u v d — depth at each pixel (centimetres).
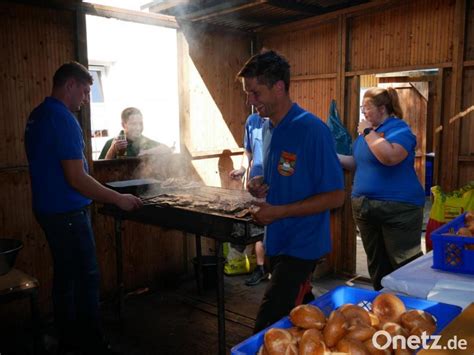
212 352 291
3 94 305
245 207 260
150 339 310
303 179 184
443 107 341
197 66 414
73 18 333
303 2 374
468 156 328
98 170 357
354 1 377
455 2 325
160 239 407
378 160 284
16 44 308
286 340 105
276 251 195
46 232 263
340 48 392
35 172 257
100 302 369
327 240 193
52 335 317
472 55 323
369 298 129
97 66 560
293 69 434
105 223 367
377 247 303
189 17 389
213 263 396
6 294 246
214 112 434
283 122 189
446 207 275
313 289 387
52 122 249
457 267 156
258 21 418
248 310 353
